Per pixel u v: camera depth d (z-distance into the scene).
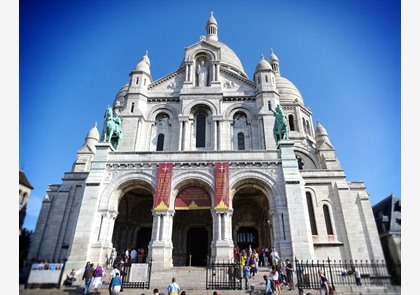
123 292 17.53
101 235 22.64
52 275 16.45
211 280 19.70
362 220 30.34
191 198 24.45
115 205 24.20
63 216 31.34
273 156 25.59
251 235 30.22
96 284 17.31
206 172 24.78
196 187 24.91
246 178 24.66
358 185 32.41
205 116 35.28
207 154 25.59
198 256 29.38
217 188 23.92
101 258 21.88
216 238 22.39
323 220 30.70
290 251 21.75
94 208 23.17
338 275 20.17
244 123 34.97
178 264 28.42
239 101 35.72
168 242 22.56
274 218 23.41
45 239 29.81
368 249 28.77
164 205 23.38
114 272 17.58
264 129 32.69
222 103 35.50
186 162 25.05
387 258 16.84
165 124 35.22
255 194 29.47
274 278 17.67
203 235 30.25
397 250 16.61
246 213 30.73
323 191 32.19
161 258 21.55
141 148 33.03
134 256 24.75
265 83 35.72
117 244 28.92
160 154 25.69
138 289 18.12
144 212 31.08
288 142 25.86
